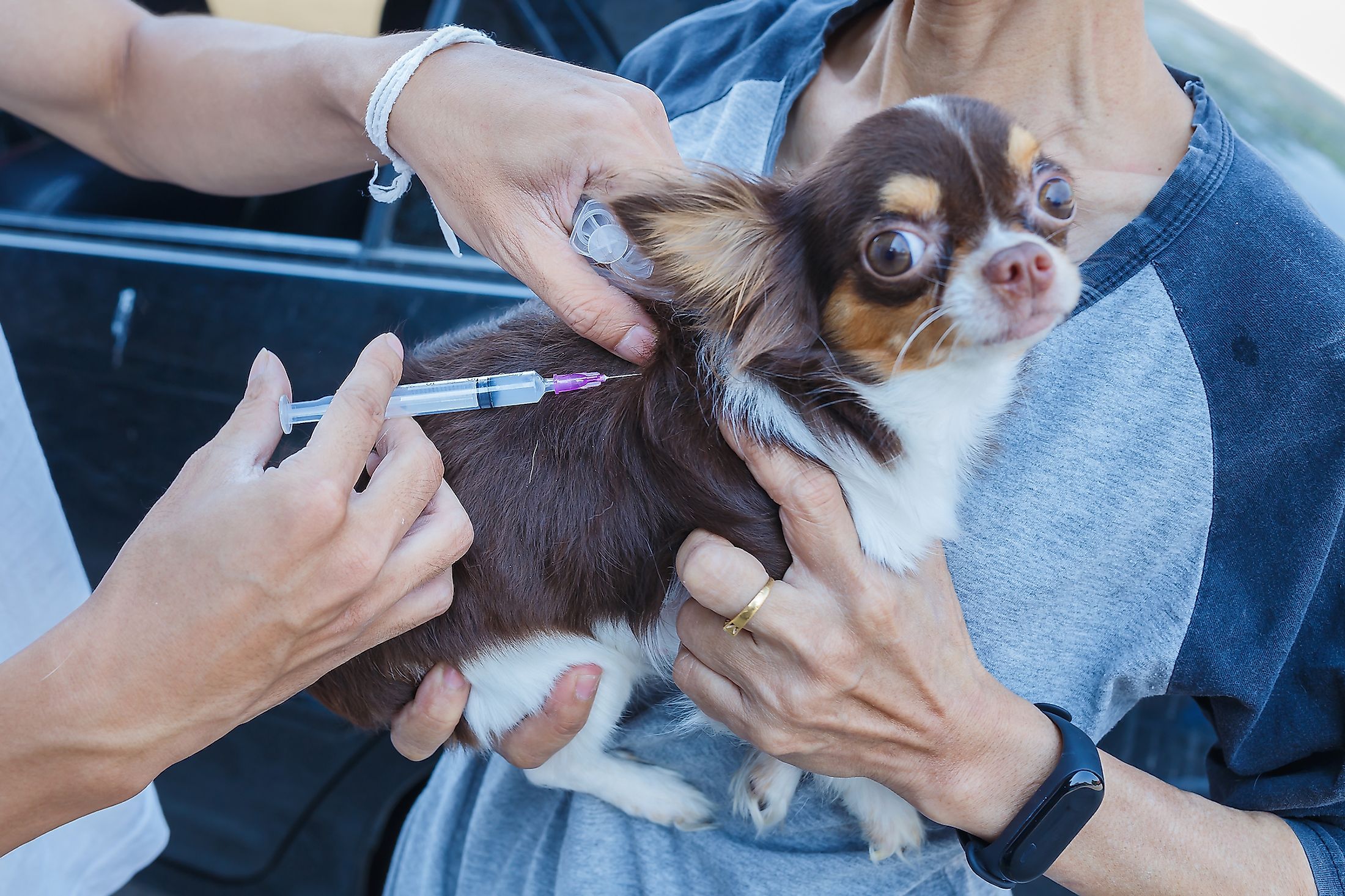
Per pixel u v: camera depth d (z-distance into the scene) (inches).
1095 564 18.6
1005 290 17.4
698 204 18.8
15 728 15.5
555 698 19.9
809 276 18.8
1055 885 23.9
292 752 27.8
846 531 17.7
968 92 20.0
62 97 23.7
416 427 17.7
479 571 20.0
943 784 18.3
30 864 19.9
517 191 18.3
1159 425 18.2
